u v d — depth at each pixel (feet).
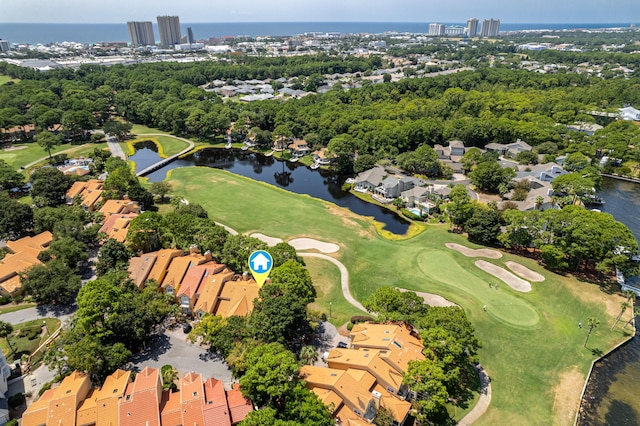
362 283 318.65
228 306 263.70
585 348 255.29
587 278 324.39
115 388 196.54
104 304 227.61
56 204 433.48
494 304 291.38
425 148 556.92
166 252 303.48
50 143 578.25
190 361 232.73
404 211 448.24
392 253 362.53
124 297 245.86
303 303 246.68
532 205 422.41
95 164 533.14
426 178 543.39
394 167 578.66
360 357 220.23
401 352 220.64
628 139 587.68
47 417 181.88
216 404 189.06
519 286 312.91
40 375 222.48
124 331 228.84
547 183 485.56
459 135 640.17
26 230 368.68
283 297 236.02
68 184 446.19
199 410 187.52
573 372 236.84
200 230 324.60
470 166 560.20
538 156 590.96
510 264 342.03
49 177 436.35
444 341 214.48
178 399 196.95
